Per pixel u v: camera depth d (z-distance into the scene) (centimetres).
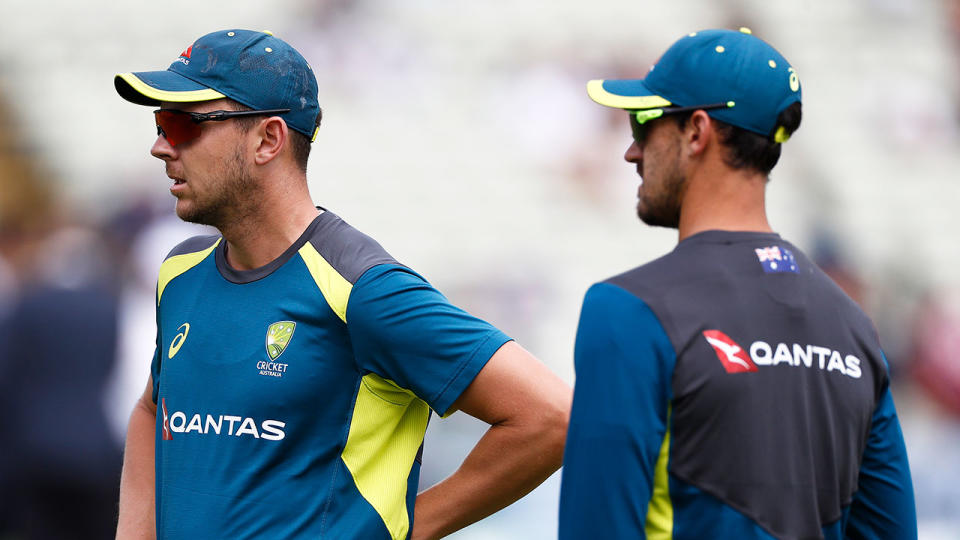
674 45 779
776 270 743
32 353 1991
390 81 4269
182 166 903
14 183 3844
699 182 759
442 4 4366
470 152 4159
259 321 888
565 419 884
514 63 4278
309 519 869
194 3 4472
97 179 4050
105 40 4450
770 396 716
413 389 882
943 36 4375
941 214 4050
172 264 968
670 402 709
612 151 4112
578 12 4347
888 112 4234
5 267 3150
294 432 872
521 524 2277
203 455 888
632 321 711
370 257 887
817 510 726
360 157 4175
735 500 707
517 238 4016
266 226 909
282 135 905
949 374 3366
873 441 789
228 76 894
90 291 2030
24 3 4509
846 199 4025
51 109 4316
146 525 977
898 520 794
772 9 4372
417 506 922
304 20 4359
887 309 3644
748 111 745
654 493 718
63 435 1972
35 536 1994
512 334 3788
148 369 2239
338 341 877
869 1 4378
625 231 4006
